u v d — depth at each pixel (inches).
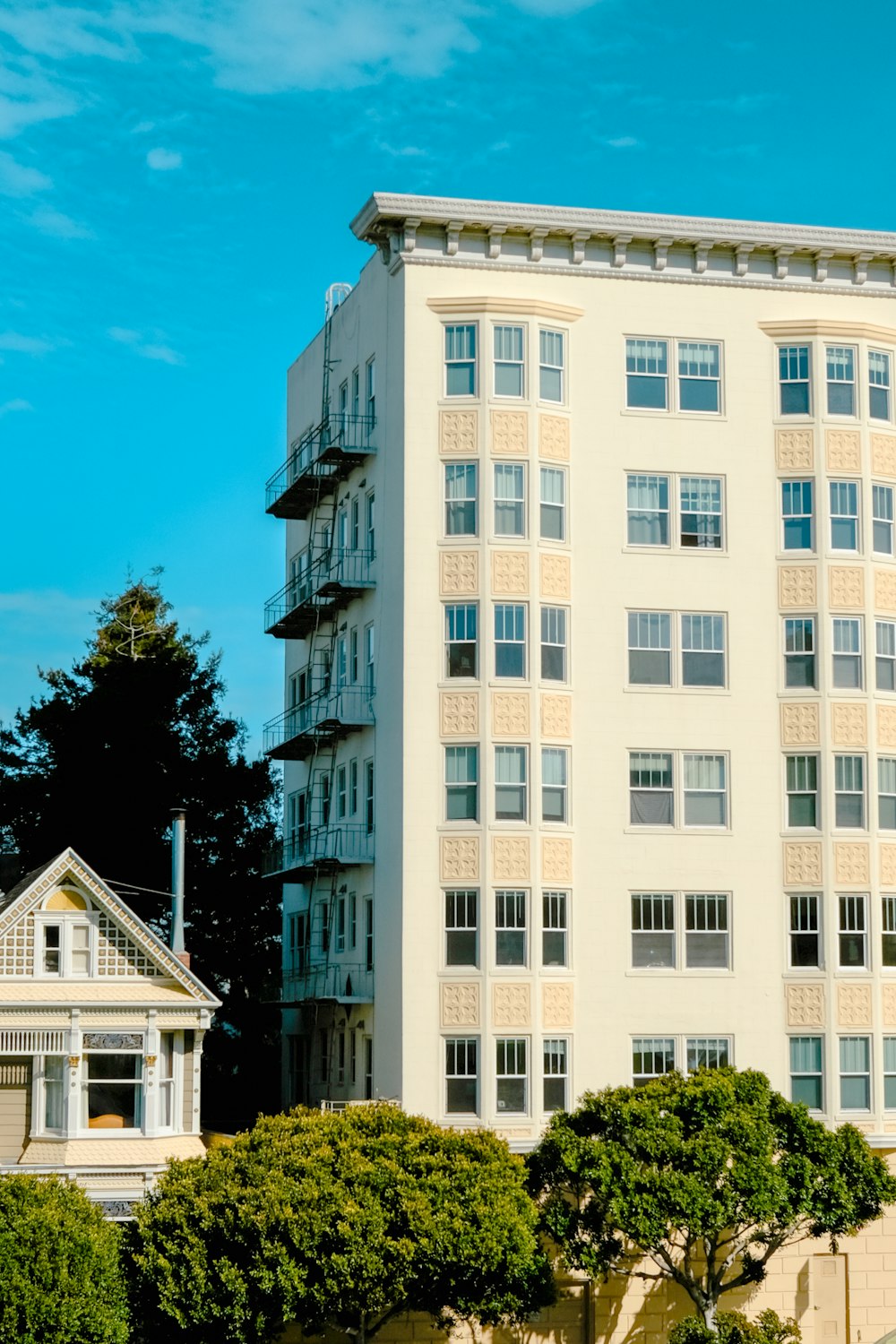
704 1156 1690.5
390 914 1999.3
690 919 2012.8
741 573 2069.4
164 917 2733.8
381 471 2119.8
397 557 2032.5
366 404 2204.7
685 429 2074.3
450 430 2015.3
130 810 2696.9
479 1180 1653.5
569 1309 1907.0
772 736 2054.6
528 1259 1643.7
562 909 1980.8
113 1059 1835.6
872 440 2107.5
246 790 2824.8
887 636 2097.7
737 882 2025.1
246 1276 1584.6
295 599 2445.9
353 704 2165.4
